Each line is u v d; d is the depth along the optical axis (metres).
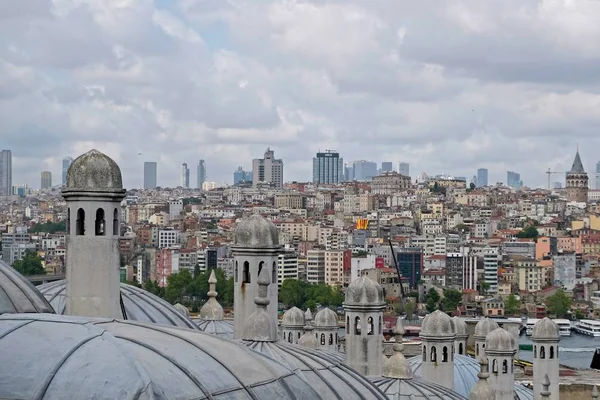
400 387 78.69
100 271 62.03
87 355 39.16
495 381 105.44
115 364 38.75
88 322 42.91
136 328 43.75
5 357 38.97
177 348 41.94
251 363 43.59
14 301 53.78
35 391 37.41
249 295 71.56
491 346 105.25
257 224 71.88
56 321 42.44
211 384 40.16
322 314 113.31
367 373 81.75
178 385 39.00
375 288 81.81
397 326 81.44
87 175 61.91
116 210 62.81
